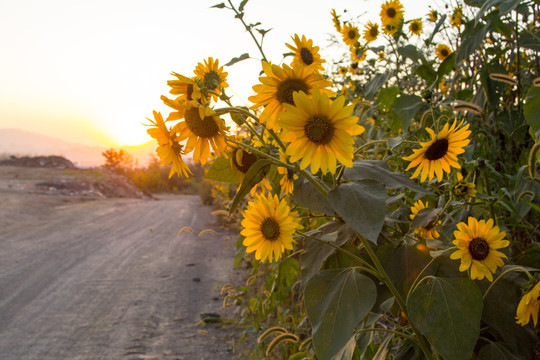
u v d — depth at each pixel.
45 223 12.00
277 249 1.46
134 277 6.69
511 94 2.57
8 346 4.32
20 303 5.56
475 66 2.84
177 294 5.80
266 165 1.41
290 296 3.30
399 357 1.43
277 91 1.28
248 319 3.90
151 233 10.90
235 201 1.34
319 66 1.60
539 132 1.39
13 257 8.00
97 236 10.35
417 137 2.26
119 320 4.91
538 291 1.13
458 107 1.96
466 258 1.26
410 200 1.90
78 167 31.67
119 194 23.53
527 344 1.30
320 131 1.11
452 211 1.76
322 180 1.47
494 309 1.33
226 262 7.39
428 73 2.62
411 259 1.43
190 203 20.44
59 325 4.81
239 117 1.41
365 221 1.14
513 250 2.00
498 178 2.23
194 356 3.95
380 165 1.35
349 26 3.85
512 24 2.51
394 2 3.23
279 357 3.35
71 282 6.45
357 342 1.60
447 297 1.20
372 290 1.21
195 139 1.26
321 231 1.54
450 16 3.00
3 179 21.42
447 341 1.16
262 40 1.69
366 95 3.14
